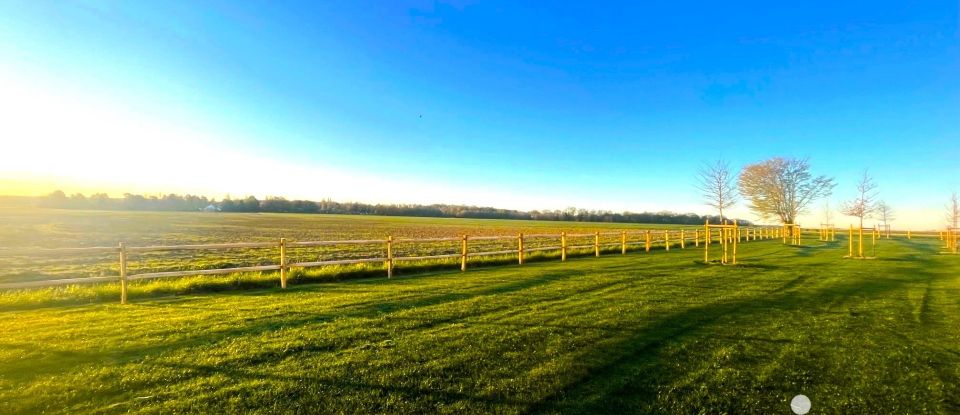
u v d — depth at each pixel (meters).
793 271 13.95
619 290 9.85
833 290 10.20
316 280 11.45
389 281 11.32
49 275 13.23
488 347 5.52
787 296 9.34
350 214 109.88
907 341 6.01
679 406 4.05
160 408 3.82
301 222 58.97
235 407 3.86
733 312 7.71
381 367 4.80
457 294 9.24
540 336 6.02
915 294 9.74
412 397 4.10
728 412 3.96
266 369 4.71
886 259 18.66
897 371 4.91
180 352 5.23
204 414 3.73
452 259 15.46
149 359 4.97
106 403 3.90
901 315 7.61
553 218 100.75
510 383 4.45
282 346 5.46
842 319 7.28
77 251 8.23
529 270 13.86
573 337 5.98
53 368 4.67
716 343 5.86
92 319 6.84
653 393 4.30
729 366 5.02
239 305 8.01
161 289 9.48
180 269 14.80
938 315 7.63
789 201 41.22
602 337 6.01
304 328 6.34
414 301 8.44
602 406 4.03
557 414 3.87
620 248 22.67
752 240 35.97
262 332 6.12
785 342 5.92
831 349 5.64
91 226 38.81
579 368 4.87
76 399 3.96
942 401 4.18
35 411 3.73
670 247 26.14
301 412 3.78
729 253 21.81
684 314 7.47
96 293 8.72
